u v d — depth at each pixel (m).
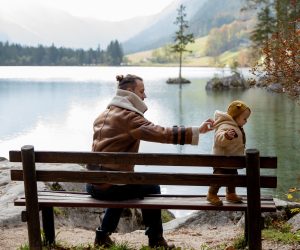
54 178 4.84
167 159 4.63
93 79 109.25
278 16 22.06
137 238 6.61
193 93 64.50
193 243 6.24
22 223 6.88
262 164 4.58
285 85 8.29
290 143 23.48
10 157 4.87
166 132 4.87
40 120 35.91
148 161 4.67
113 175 4.76
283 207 7.12
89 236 6.65
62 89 72.56
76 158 4.76
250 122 32.09
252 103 46.66
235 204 4.91
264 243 5.64
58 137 27.92
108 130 5.04
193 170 17.38
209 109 43.25
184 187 15.11
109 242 5.39
